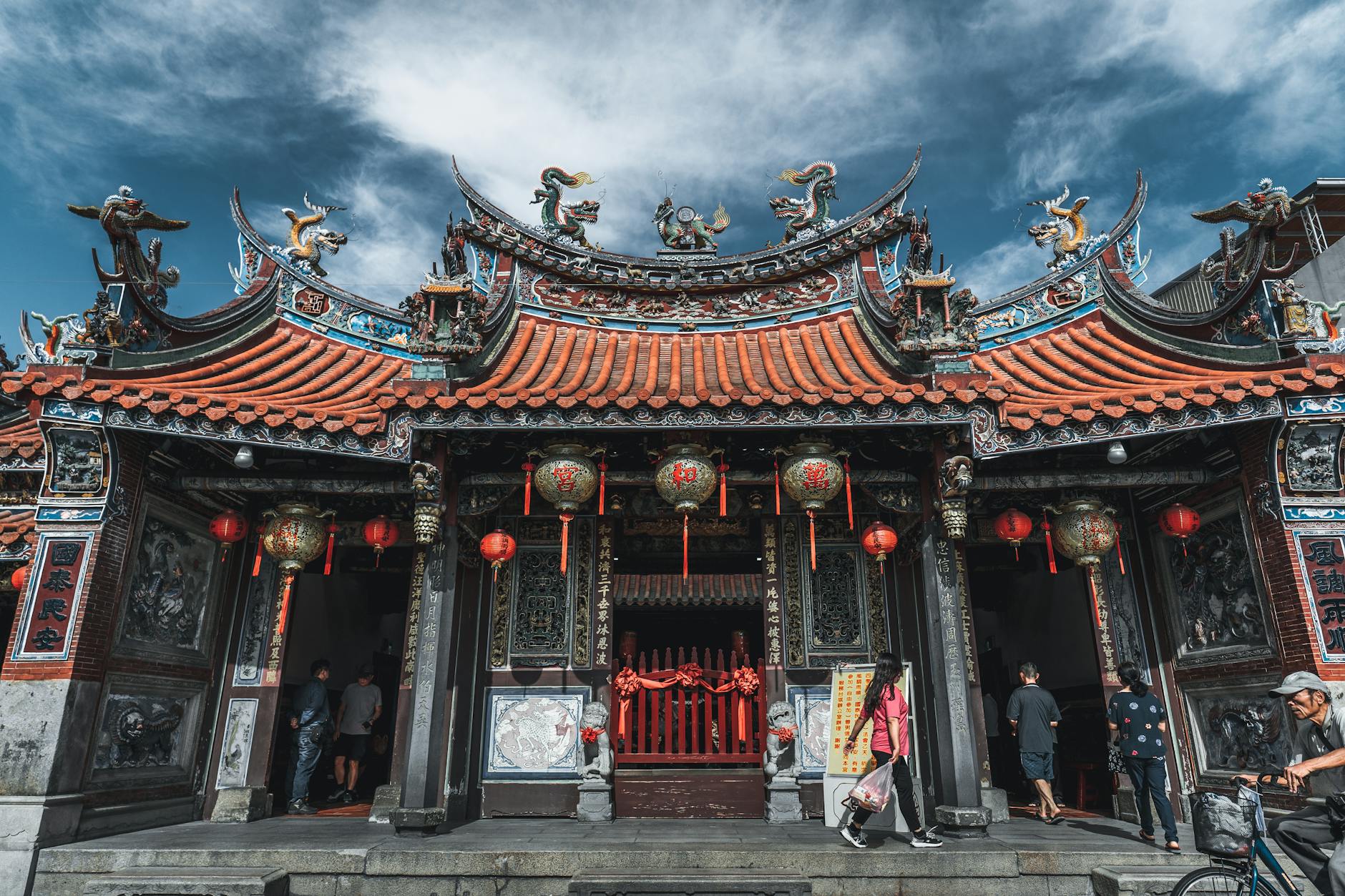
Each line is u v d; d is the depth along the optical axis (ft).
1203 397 25.95
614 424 27.27
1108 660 34.06
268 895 22.50
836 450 29.40
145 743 29.91
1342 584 26.50
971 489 30.42
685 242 43.98
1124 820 31.96
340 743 41.91
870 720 29.66
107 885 22.36
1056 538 31.01
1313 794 25.48
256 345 34.73
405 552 45.27
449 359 28.89
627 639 36.45
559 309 40.47
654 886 21.93
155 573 30.32
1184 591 32.53
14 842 24.02
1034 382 31.76
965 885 23.43
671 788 32.96
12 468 29.89
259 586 35.14
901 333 30.17
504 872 23.90
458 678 34.17
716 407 27.12
